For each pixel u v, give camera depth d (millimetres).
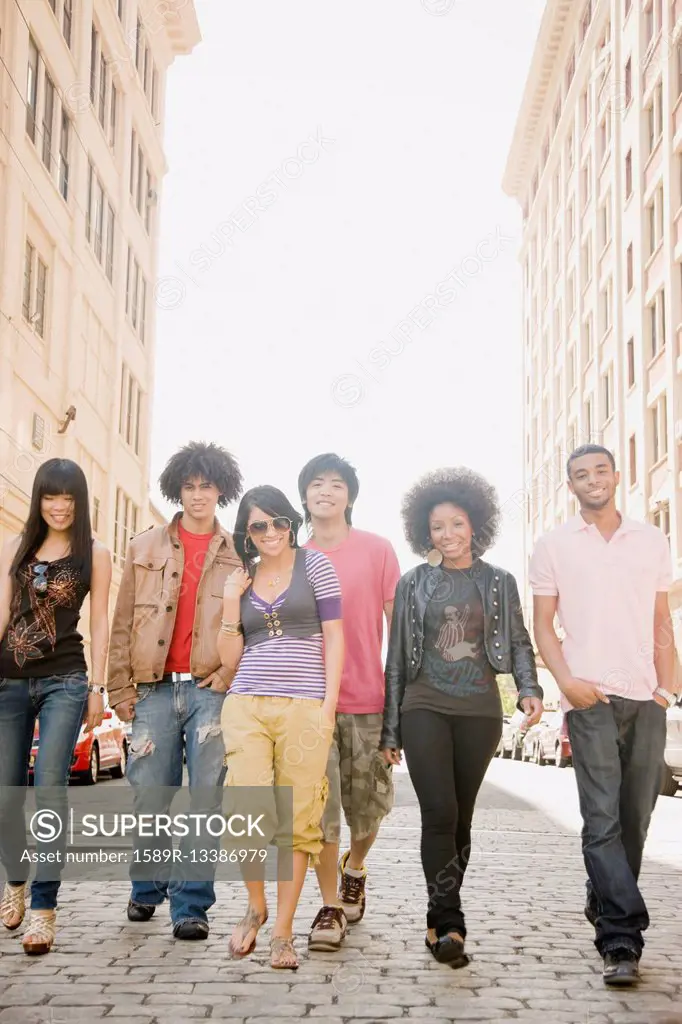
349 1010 3646
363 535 5355
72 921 5113
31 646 4785
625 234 35219
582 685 4496
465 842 4742
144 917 5145
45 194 24672
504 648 4691
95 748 15156
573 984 4031
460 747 4664
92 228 29406
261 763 4473
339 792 4883
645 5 33438
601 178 39156
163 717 5137
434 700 4645
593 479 4676
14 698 4816
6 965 4211
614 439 36250
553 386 47688
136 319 35562
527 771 21125
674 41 29891
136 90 34031
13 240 22172
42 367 24703
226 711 4586
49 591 4812
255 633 4684
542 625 4719
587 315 41562
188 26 37875
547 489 48594
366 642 5168
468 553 4840
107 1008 3633
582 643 4598
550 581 4723
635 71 34031
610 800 4445
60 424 26156
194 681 5145
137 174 35312
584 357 41656
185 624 5184
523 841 8945
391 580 5297
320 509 5250
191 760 5051
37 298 24547
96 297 29781
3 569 4992
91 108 28719
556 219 48188
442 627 4688
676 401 29344
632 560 4609
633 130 34250
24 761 4855
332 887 4766
